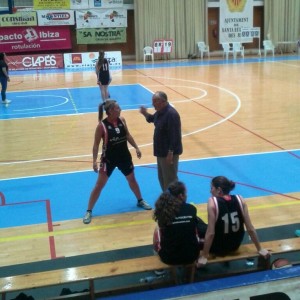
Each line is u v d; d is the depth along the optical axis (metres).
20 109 12.08
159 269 3.61
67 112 11.53
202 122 9.87
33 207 5.60
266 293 3.19
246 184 6.14
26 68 21.83
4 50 22.12
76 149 8.14
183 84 15.55
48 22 22.36
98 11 23.06
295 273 3.25
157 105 4.90
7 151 8.16
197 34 24.91
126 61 24.55
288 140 8.24
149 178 6.50
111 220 5.17
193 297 3.08
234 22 25.00
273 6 25.19
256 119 9.97
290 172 6.58
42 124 10.27
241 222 3.69
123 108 11.80
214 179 3.78
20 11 21.86
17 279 3.48
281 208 5.32
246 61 22.59
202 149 7.84
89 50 24.42
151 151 7.81
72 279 3.46
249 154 7.48
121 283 3.86
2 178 6.70
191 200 5.66
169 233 3.58
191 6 24.41
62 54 22.11
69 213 5.41
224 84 15.16
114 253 4.36
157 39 24.41
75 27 23.33
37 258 4.31
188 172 6.70
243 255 3.73
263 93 13.16
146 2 23.72
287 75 16.72
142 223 5.06
